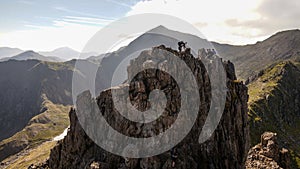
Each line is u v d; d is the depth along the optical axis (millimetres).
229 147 91750
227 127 95125
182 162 82375
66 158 95688
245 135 99250
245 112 103188
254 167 70938
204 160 86375
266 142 77188
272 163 70812
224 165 87625
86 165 84688
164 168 81125
